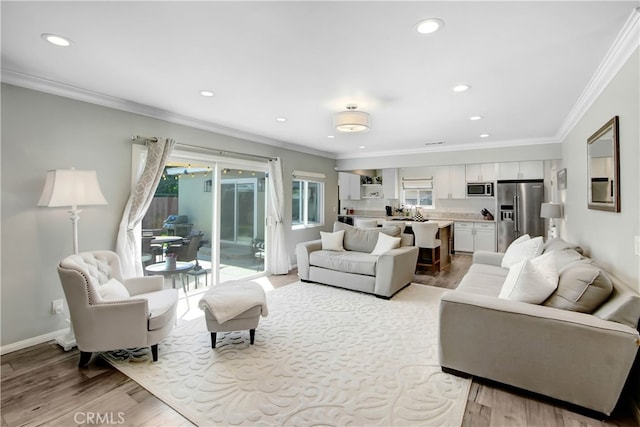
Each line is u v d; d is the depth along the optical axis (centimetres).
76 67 252
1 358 257
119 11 177
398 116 387
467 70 254
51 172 264
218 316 261
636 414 185
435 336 298
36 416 188
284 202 579
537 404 199
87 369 240
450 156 595
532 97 318
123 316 239
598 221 286
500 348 212
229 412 192
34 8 173
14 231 270
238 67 251
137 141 353
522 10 173
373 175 930
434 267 550
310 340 289
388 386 218
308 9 174
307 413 191
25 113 273
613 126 232
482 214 788
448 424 181
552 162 639
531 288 220
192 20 186
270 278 518
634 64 200
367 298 410
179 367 242
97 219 321
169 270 399
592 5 169
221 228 469
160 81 281
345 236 519
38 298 284
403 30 195
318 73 262
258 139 514
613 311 186
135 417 188
